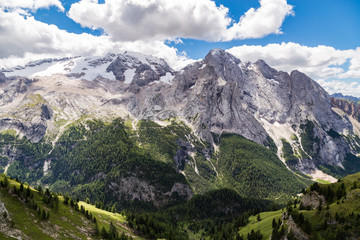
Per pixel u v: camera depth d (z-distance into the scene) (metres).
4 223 100.06
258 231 138.88
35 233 105.25
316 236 101.88
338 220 103.62
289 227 112.19
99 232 135.38
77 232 125.06
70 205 151.50
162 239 170.62
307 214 113.44
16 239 95.94
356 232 96.19
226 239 170.75
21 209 113.75
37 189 159.75
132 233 163.38
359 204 106.00
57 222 123.25
